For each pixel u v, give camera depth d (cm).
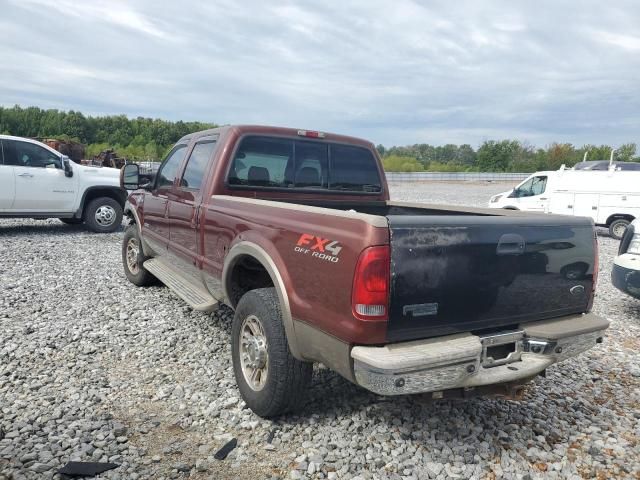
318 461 299
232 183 452
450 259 275
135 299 629
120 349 469
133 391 387
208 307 436
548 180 1549
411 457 308
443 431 338
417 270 266
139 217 646
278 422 343
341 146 517
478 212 420
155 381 404
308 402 370
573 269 329
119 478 278
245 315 354
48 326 523
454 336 286
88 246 1009
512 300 302
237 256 379
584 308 341
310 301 297
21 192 1059
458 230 278
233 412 357
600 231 1628
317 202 500
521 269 303
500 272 294
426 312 271
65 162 1113
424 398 291
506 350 313
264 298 339
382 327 261
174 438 323
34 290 658
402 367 253
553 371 454
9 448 301
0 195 1034
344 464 298
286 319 315
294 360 323
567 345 315
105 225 1191
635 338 557
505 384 313
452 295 278
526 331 309
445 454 311
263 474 289
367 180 538
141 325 534
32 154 1085
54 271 772
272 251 333
